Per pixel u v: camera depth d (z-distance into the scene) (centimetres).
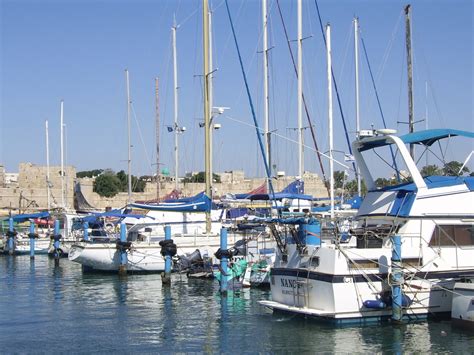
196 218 3512
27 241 4578
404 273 1759
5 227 5075
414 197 1822
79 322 1975
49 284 2859
